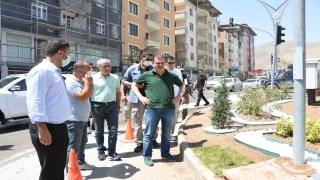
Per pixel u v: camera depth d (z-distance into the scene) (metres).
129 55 28.83
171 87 4.85
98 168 4.70
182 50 46.41
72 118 4.25
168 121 4.85
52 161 3.01
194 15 49.56
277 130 5.20
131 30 32.84
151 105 4.74
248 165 3.78
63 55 3.10
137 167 4.71
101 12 27.38
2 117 8.59
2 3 18.91
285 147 4.45
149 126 4.79
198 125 7.20
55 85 2.96
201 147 4.95
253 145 4.62
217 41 60.69
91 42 26.52
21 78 9.25
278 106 7.92
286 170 3.52
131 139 6.77
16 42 20.41
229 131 5.89
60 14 23.22
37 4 21.14
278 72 22.72
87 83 3.92
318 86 9.16
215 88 6.33
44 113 2.80
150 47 35.09
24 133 8.16
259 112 7.45
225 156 4.26
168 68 5.98
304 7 3.58
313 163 3.67
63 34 23.39
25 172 4.68
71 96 4.26
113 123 5.08
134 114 5.69
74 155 3.62
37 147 2.96
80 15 25.42
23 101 9.05
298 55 3.61
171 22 41.50
